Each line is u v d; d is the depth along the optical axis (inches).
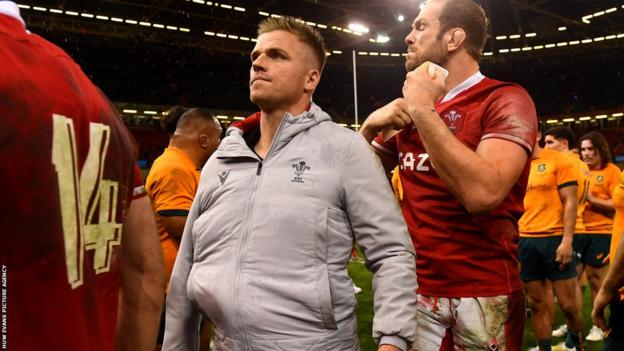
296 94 58.8
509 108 60.3
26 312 22.0
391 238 54.7
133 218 37.4
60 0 864.3
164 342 61.8
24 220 22.0
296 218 52.9
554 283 137.1
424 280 65.5
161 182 99.0
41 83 24.2
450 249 62.9
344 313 54.4
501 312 61.8
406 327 51.9
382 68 1187.3
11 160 21.7
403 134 70.2
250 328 51.6
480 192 55.1
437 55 67.1
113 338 28.8
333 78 1150.3
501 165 56.7
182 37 1037.8
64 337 23.5
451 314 62.6
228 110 986.1
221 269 54.1
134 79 946.1
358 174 55.5
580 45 1089.4
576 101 1069.1
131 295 39.2
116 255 29.5
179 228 97.6
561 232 137.6
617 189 104.3
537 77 1137.4
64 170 24.3
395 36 1148.5
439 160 56.3
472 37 66.9
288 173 54.7
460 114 65.0
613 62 1070.4
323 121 59.1
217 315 53.8
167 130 133.0
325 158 55.5
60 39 906.1
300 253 52.5
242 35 1082.7
